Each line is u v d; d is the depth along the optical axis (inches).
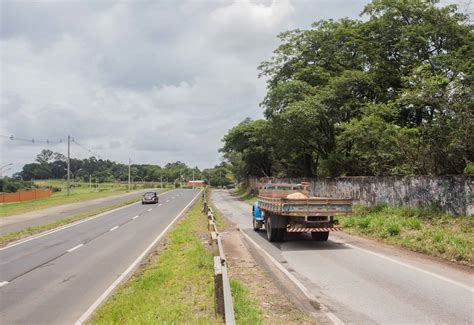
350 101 1080.8
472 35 1048.8
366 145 863.1
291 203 508.7
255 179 2324.1
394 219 626.5
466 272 351.9
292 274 362.3
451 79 698.2
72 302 319.3
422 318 237.5
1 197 2087.8
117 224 951.0
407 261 405.1
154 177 7130.9
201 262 402.9
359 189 917.8
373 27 1165.1
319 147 1321.4
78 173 6998.0
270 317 247.3
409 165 733.3
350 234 626.8
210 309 263.6
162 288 328.8
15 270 453.1
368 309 257.3
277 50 1363.2
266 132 1461.6
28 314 290.4
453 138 614.5
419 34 1033.5
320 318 243.1
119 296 328.5
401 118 1093.1
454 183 581.0
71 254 550.0
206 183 6230.3
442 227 531.5
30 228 872.9
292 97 1149.1
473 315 240.7
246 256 460.1
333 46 1247.5
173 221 982.4
